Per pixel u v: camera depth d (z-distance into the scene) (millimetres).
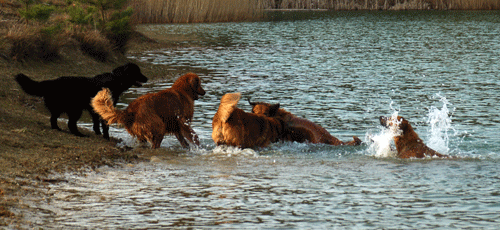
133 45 37656
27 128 13484
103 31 29906
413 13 76500
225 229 7855
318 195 9531
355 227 7973
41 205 8656
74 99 13586
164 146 13750
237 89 23281
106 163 11531
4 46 21609
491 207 8867
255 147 13367
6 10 29875
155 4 58688
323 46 41969
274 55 36188
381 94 22234
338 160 12352
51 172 10461
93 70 24766
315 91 22922
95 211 8523
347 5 85562
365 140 14766
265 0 85312
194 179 10531
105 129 14008
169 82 24953
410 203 9102
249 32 52156
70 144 12773
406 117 17891
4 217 7926
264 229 7867
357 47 41344
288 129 14148
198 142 13680
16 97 17531
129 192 9570
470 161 12148
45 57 23344
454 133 15320
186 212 8562
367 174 11031
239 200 9211
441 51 38219
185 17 60375
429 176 10844
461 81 25422
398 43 44000
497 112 18344
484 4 80750
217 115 13016
